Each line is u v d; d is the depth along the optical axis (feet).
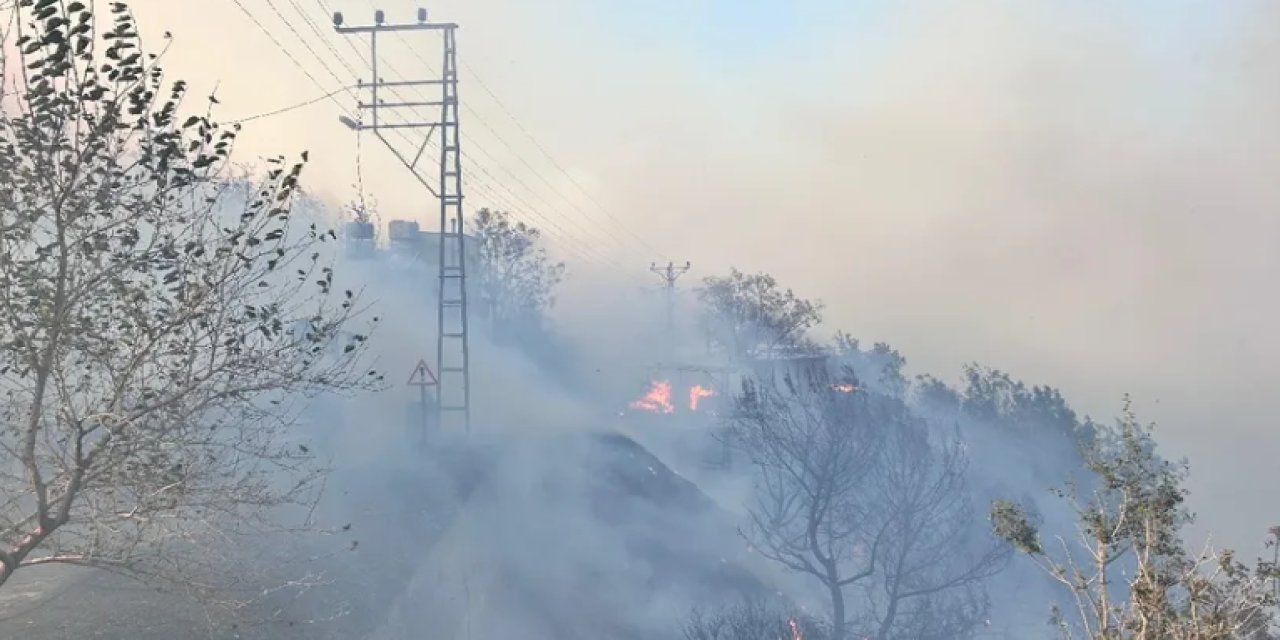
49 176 26.84
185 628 42.14
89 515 30.50
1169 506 34.86
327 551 58.90
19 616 40.91
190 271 29.63
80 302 28.66
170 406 29.71
